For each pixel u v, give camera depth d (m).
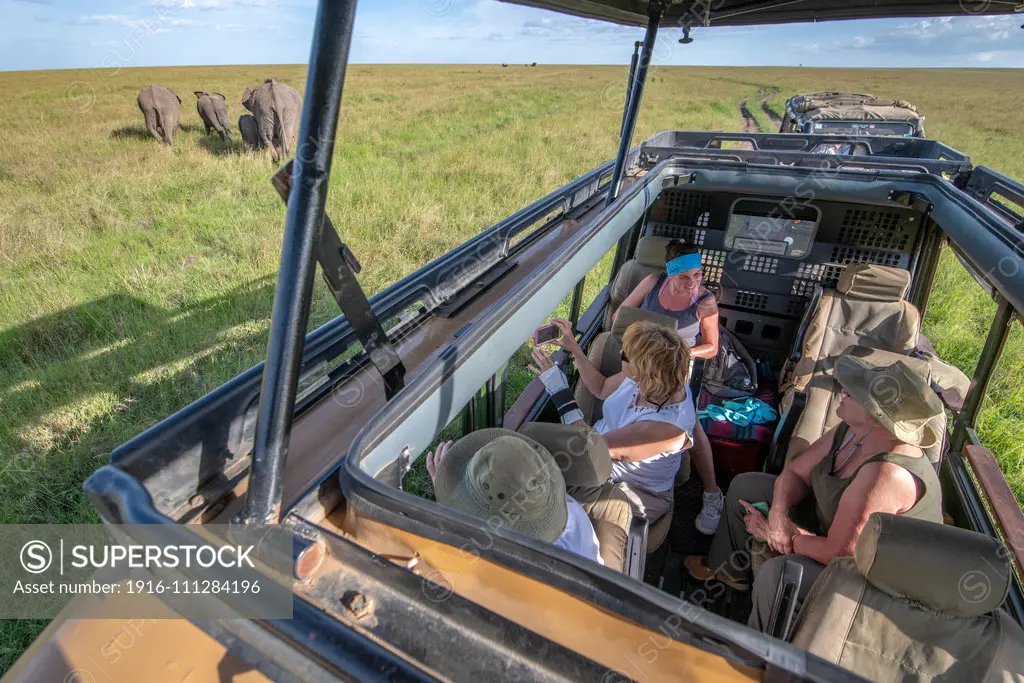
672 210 3.71
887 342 2.94
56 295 5.30
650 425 2.18
